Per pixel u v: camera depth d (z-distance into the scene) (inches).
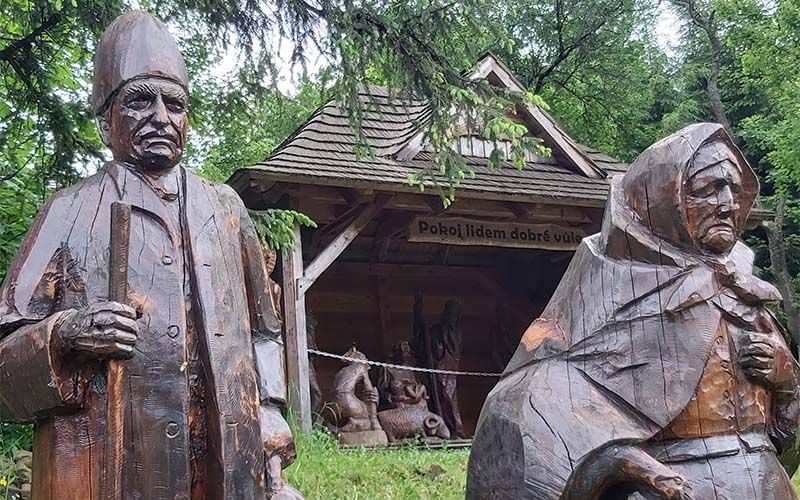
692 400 151.0
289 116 801.6
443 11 324.8
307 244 513.0
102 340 118.4
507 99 349.4
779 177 762.2
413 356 556.1
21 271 126.7
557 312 165.0
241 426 126.8
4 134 324.8
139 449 121.1
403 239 571.2
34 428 128.4
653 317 153.7
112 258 123.6
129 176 134.9
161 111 135.6
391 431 472.7
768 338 156.8
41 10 303.6
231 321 131.5
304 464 319.9
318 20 321.1
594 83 945.5
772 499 150.5
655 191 159.3
